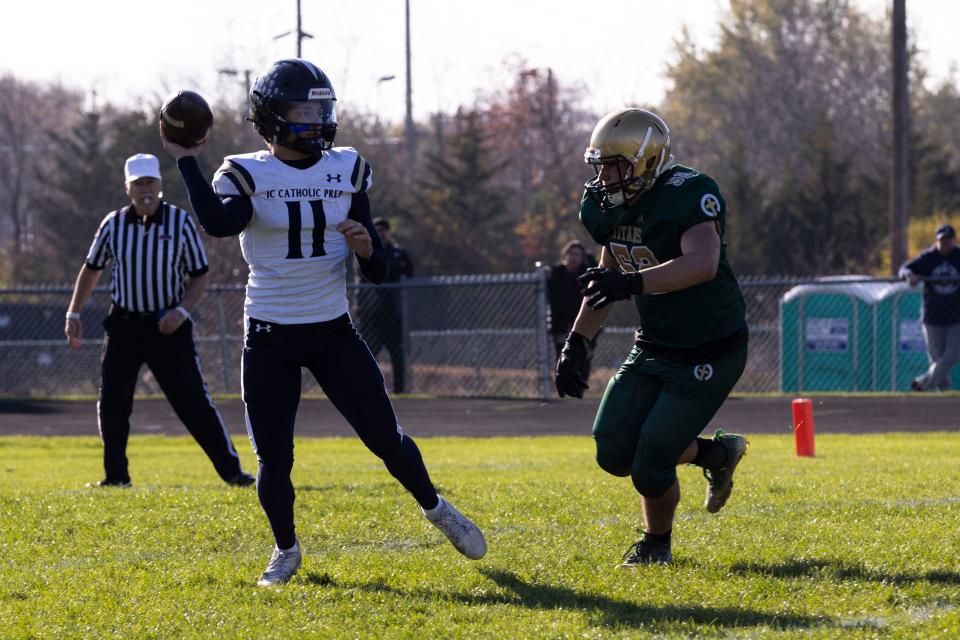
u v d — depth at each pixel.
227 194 16.17
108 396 28.16
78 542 19.36
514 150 187.38
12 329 74.81
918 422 48.72
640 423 16.88
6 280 155.75
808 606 14.35
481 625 13.69
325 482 27.42
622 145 15.93
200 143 16.47
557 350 57.81
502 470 30.23
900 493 23.69
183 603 14.85
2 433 51.47
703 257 15.62
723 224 16.48
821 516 20.69
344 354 16.80
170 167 145.62
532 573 16.41
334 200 16.55
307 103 16.22
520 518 21.08
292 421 16.92
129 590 15.62
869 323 67.50
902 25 88.69
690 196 16.08
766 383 72.38
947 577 15.63
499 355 64.62
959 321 57.56
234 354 70.75
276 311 16.56
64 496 24.27
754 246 144.88
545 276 61.34
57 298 89.38
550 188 176.12
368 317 62.47
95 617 14.18
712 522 20.12
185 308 27.95
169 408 59.69
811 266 141.75
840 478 26.41
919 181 146.62
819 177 146.50
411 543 19.12
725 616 13.96
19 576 16.58
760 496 23.30
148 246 27.42
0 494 24.81
